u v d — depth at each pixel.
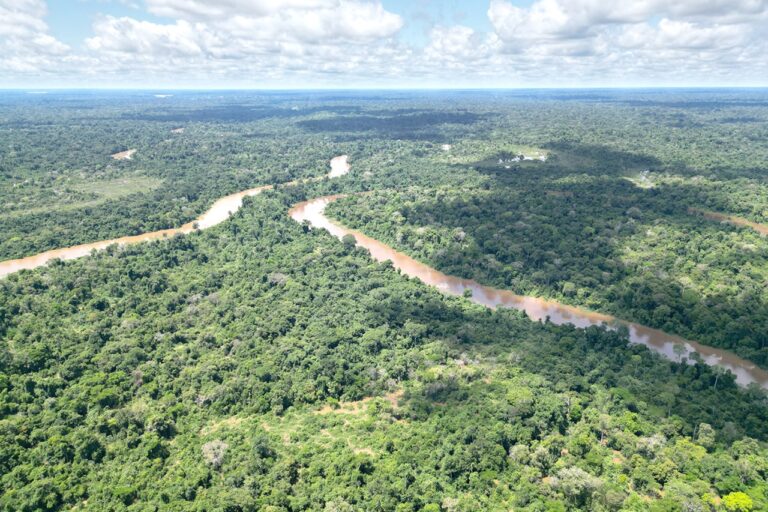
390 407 135.12
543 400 133.88
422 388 143.88
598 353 162.88
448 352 160.88
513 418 126.69
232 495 103.06
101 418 127.50
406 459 114.50
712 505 102.38
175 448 122.38
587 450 119.19
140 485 109.19
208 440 123.81
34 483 107.31
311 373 149.62
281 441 123.19
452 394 139.88
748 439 120.81
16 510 102.69
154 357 158.75
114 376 145.25
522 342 169.12
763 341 170.00
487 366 153.12
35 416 129.12
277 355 157.62
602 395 138.75
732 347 171.38
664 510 98.44
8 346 158.62
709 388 145.38
